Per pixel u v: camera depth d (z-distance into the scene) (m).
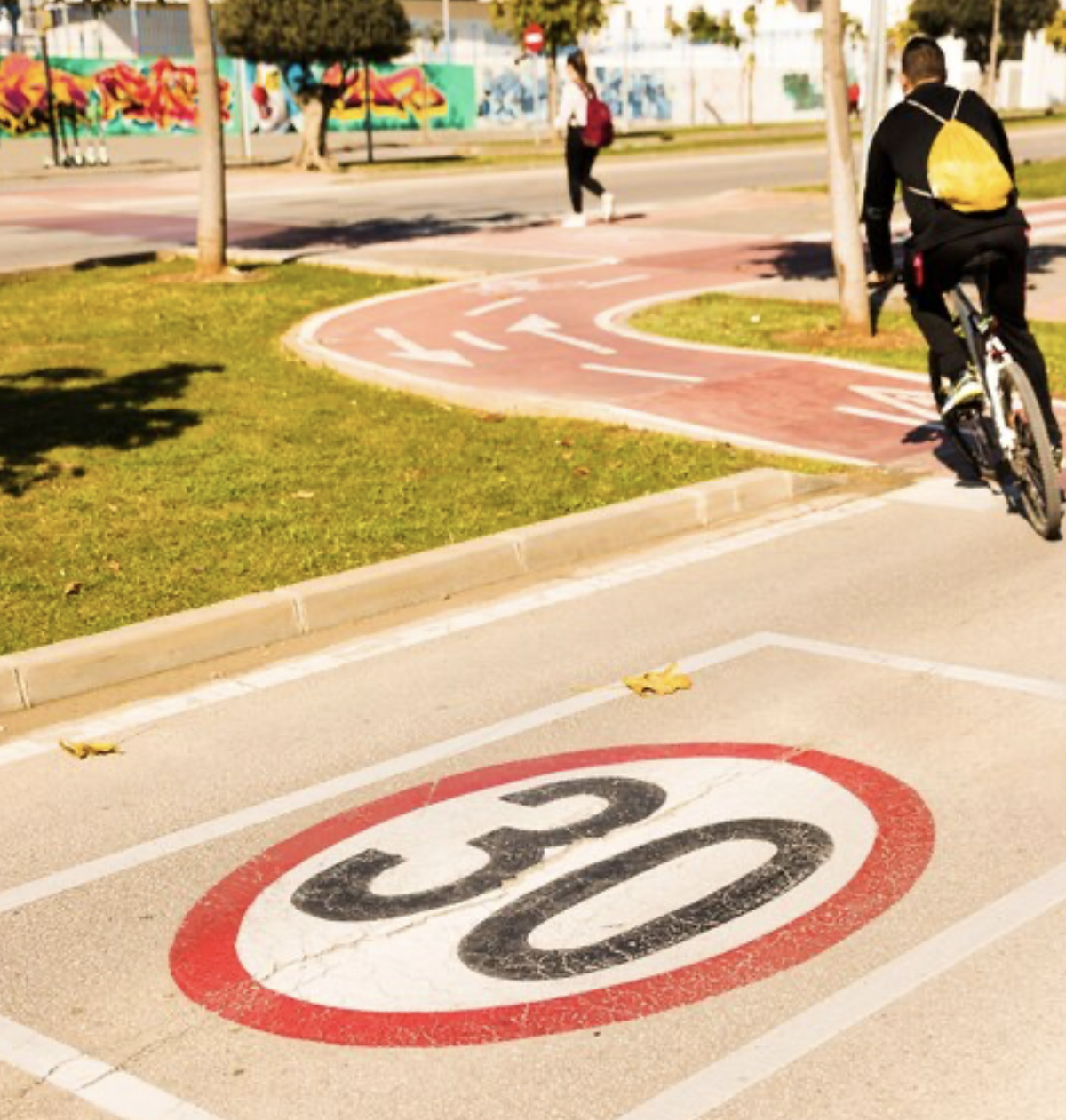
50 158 41.00
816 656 6.32
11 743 5.75
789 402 10.93
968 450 8.77
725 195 26.84
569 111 22.05
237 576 7.39
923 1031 3.71
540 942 4.18
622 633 6.71
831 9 12.80
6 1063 3.73
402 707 5.96
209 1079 3.63
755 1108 3.44
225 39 34.47
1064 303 14.65
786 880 4.47
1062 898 4.32
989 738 5.44
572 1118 3.44
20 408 11.48
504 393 11.23
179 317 15.48
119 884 4.64
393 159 39.81
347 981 4.04
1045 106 71.19
